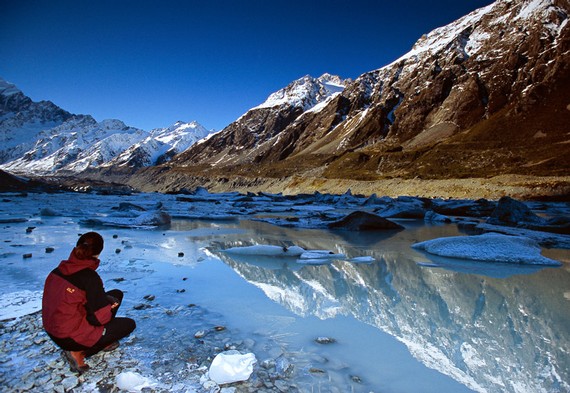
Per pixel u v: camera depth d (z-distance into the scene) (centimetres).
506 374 341
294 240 1176
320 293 594
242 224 1677
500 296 586
